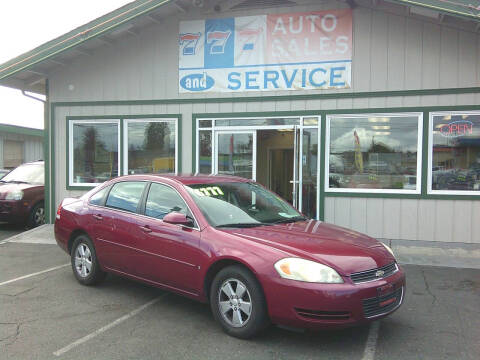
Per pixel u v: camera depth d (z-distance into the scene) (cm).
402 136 853
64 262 725
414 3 733
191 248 445
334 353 383
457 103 819
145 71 995
